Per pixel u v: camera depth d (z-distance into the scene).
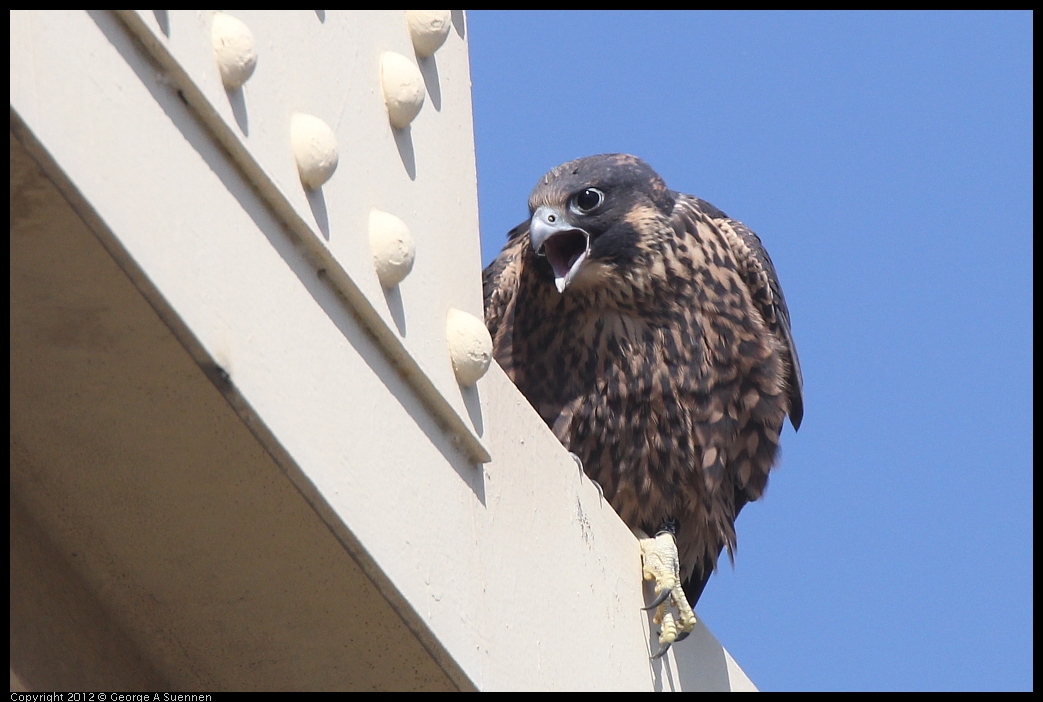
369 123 5.89
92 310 4.61
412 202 6.12
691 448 11.74
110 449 5.12
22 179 4.18
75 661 5.34
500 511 6.55
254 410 4.78
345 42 5.82
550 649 6.70
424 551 5.71
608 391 11.77
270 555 5.44
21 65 4.06
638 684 7.75
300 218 5.18
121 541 5.43
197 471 5.18
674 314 11.80
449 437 6.17
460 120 6.79
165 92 4.68
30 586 5.26
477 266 6.64
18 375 4.86
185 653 5.77
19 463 5.22
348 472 5.27
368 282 5.58
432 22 6.44
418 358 5.85
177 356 4.78
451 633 5.76
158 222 4.50
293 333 5.11
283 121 5.24
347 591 5.55
